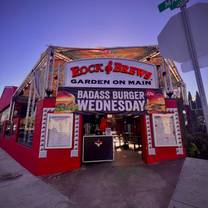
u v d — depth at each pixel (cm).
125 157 688
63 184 434
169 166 514
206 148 601
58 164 541
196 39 150
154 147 584
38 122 582
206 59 142
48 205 324
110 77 645
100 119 823
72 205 320
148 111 607
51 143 553
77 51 738
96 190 383
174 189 356
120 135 1162
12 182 471
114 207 304
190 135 716
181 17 166
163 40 176
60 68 946
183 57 157
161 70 838
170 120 616
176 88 1170
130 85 640
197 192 329
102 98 605
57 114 579
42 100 585
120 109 599
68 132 572
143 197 332
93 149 621
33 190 405
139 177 442
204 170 441
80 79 633
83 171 521
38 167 525
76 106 589
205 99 139
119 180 431
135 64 668
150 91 627
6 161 783
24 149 678
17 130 877
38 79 883
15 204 333
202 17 151
